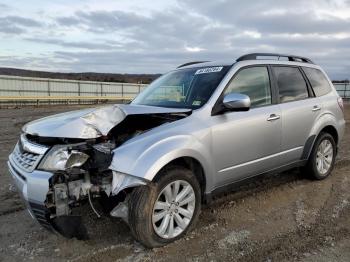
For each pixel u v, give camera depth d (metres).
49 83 39.69
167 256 3.45
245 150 4.39
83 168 3.40
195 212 3.86
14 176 3.65
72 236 3.36
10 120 16.98
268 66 5.02
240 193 5.20
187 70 5.11
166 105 4.53
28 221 4.30
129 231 3.96
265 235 3.88
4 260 3.42
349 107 27.56
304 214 4.45
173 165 3.71
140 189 3.40
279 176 6.02
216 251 3.53
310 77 5.73
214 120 4.09
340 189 5.40
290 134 5.05
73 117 3.79
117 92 46.97
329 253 3.48
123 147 3.44
